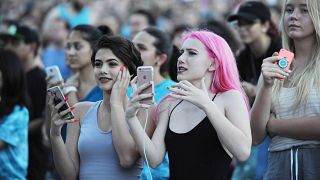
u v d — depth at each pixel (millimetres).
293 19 10711
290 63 10156
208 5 34312
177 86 9906
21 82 13969
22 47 16703
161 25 29969
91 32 14078
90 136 10641
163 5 35031
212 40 10219
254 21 14555
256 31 14617
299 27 10680
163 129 10273
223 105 10039
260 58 14711
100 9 31484
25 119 13953
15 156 13680
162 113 10383
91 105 11039
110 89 10672
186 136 9984
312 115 10422
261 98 10430
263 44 14656
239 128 9773
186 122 10078
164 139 10211
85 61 13914
